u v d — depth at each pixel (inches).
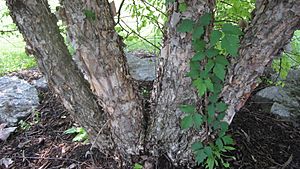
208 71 25.9
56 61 29.4
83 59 28.0
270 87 46.9
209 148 29.9
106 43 27.6
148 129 32.8
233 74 27.9
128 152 33.1
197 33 25.6
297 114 43.4
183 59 28.2
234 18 35.8
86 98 31.1
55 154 37.6
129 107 30.5
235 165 34.4
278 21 25.0
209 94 28.7
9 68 59.1
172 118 30.6
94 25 26.6
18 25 28.6
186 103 29.6
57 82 30.2
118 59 28.7
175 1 26.9
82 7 25.9
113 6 29.0
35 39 28.6
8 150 39.5
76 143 38.4
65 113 44.4
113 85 29.0
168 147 32.3
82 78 31.2
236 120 40.7
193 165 32.8
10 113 44.5
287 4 24.5
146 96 42.8
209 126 29.9
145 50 60.3
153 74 49.7
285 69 40.3
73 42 27.5
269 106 44.4
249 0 40.3
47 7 29.8
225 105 28.6
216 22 33.1
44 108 46.0
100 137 33.0
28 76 55.4
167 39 29.0
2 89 47.1
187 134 30.9
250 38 26.6
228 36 24.3
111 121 31.5
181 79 28.9
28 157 37.9
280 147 38.2
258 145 37.6
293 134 40.3
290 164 36.0
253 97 46.2
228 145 35.8
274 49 26.3
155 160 33.0
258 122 41.3
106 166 34.5
